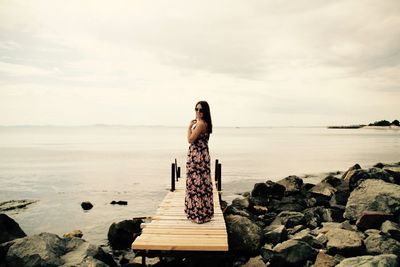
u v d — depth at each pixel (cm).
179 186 1421
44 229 1520
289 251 864
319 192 1788
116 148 7512
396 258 709
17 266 849
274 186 1820
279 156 5528
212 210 848
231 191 2436
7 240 1155
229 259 934
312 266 825
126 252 1165
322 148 7781
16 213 1809
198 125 801
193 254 704
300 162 4562
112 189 2517
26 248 880
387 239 873
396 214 1148
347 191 1752
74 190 2477
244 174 3325
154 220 848
